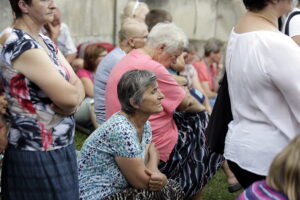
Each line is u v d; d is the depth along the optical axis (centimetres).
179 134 390
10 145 285
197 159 393
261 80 274
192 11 854
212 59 708
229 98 312
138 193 338
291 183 207
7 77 276
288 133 276
